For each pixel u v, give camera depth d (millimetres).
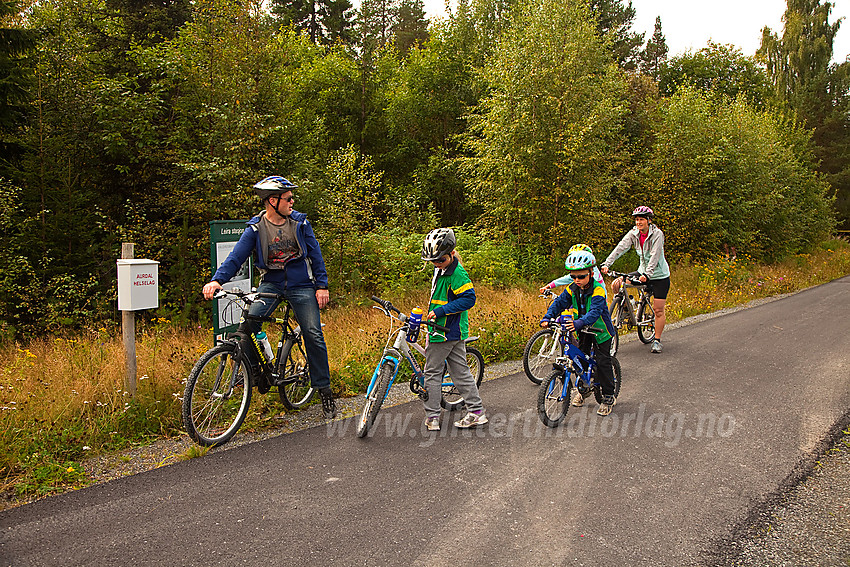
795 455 4270
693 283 15141
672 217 19594
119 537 2994
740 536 3117
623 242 8133
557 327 4930
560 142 15180
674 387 6129
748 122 22000
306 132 12773
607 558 2877
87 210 11031
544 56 15273
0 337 8906
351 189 12430
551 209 15766
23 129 11125
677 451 4332
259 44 11445
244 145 10484
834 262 25281
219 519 3197
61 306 9852
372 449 4297
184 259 10742
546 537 3068
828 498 3590
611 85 17938
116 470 3857
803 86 45031
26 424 4246
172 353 5699
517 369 6969
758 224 23188
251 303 4590
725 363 7270
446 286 4605
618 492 3629
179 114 11359
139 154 10922
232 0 11148
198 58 11094
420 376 4809
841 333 9391
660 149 19906
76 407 4520
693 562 2861
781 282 16844
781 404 5523
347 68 20266
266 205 4680
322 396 4949
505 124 15625
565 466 4031
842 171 45719
